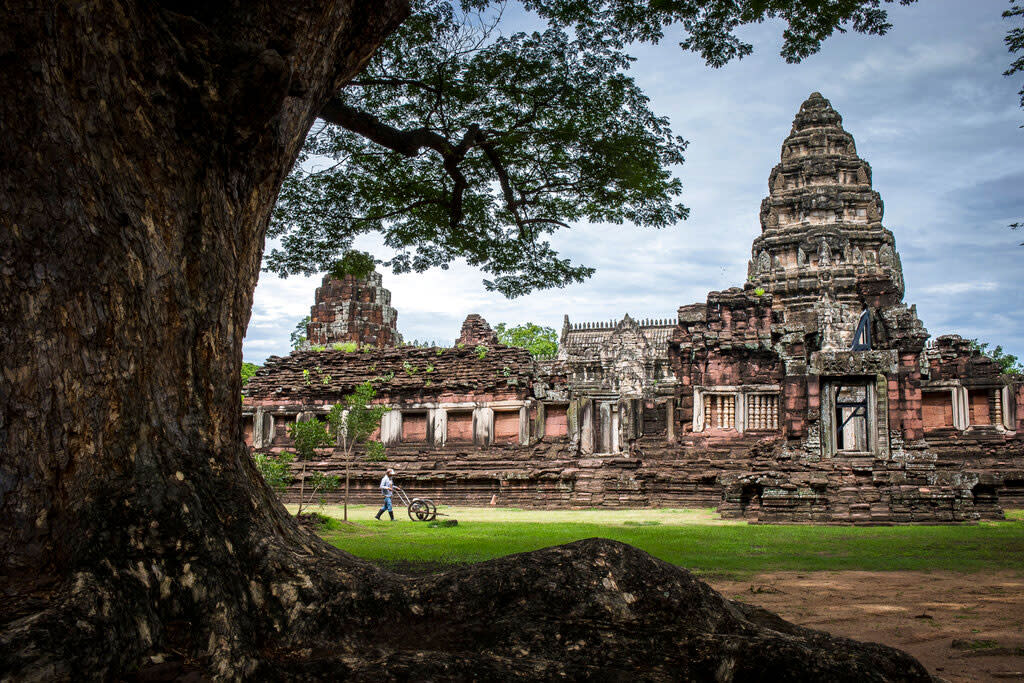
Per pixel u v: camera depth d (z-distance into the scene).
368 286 84.94
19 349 4.24
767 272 74.00
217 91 5.27
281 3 5.96
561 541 18.94
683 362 40.72
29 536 4.14
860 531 22.72
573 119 16.28
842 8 13.30
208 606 4.11
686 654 4.00
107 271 4.52
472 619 4.35
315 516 23.75
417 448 46.69
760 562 14.66
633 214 18.52
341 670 3.82
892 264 72.06
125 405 4.52
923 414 47.69
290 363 51.56
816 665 3.78
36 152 4.32
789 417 32.50
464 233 18.94
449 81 15.77
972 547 17.48
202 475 4.74
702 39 14.54
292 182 17.17
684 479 37.00
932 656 6.76
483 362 46.84
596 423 44.34
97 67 4.61
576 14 14.23
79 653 3.46
